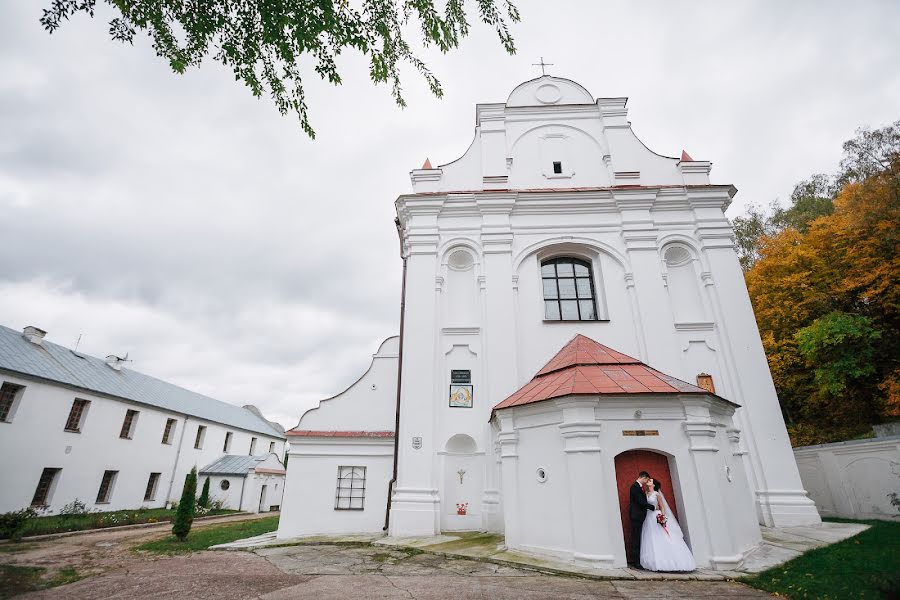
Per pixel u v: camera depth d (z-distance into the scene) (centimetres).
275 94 729
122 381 2991
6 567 940
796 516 1158
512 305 1408
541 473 946
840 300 1836
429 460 1229
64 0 550
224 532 1579
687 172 1598
